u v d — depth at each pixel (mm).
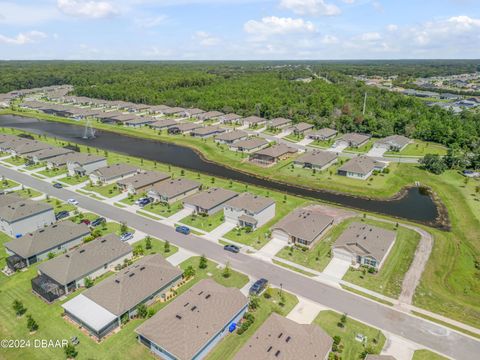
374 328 47031
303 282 56406
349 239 63312
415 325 47781
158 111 198500
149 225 74500
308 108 189500
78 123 180750
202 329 43188
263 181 104188
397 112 179250
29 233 65125
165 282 53156
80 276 54531
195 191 91312
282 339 41469
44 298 52156
